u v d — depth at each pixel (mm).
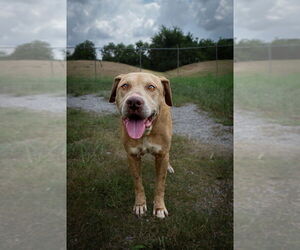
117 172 1243
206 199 1161
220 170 1191
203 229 1080
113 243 1073
